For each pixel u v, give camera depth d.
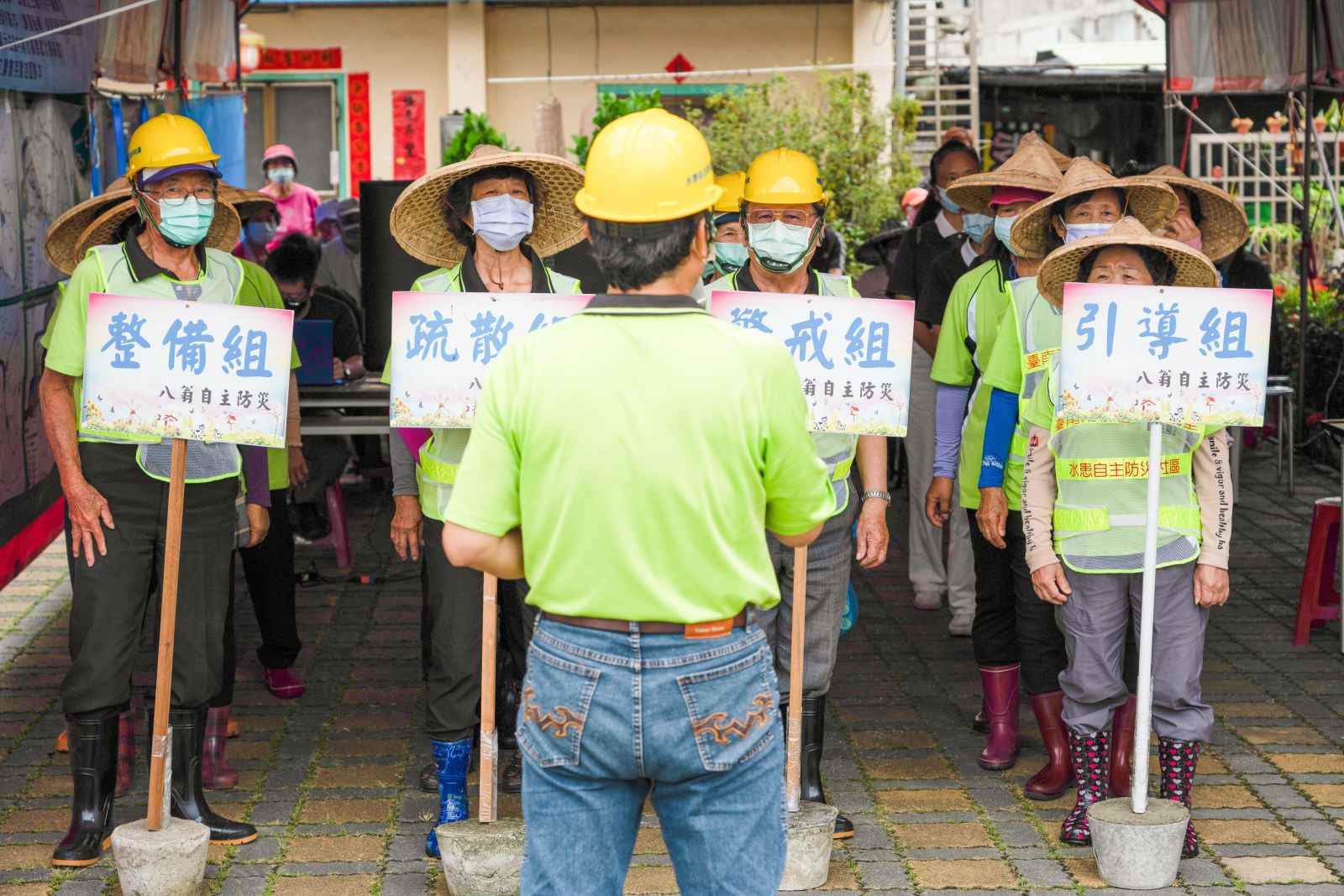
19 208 5.35
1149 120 15.50
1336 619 6.33
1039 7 18.27
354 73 15.38
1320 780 4.79
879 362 3.97
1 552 5.09
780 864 2.67
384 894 3.99
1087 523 4.12
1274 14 9.09
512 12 15.32
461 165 4.01
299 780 4.81
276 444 3.92
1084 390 3.92
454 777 4.22
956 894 3.98
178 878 3.82
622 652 2.54
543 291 4.18
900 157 13.19
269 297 5.13
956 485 6.23
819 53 15.34
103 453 4.11
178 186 4.08
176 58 7.57
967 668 6.04
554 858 2.63
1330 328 10.19
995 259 4.93
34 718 5.41
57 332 4.09
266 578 5.52
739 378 2.58
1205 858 4.20
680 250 2.61
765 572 2.64
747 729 2.59
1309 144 9.41
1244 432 10.37
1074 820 4.32
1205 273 4.09
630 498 2.53
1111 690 4.22
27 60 5.39
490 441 2.63
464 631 4.16
